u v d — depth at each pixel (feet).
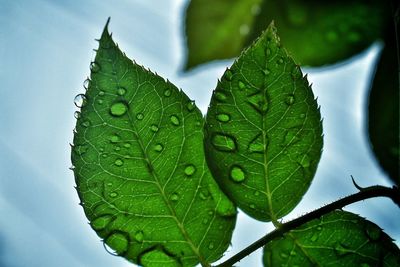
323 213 0.56
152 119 0.56
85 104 0.55
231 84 0.56
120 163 0.56
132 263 0.56
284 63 0.56
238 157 0.56
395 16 0.62
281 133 0.56
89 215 0.55
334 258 0.55
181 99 0.56
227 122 0.56
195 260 0.56
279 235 0.56
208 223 0.56
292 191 0.56
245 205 0.56
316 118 0.56
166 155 0.56
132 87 0.56
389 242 0.55
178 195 0.56
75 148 0.55
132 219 0.56
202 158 0.56
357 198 0.55
